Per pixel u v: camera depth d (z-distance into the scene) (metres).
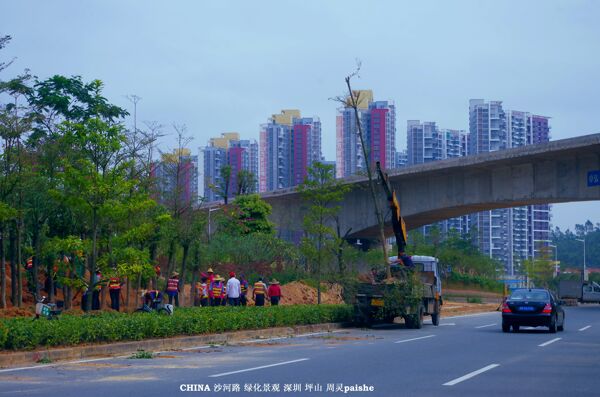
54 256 25.41
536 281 87.19
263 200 54.00
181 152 30.06
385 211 46.94
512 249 112.38
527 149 37.88
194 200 30.06
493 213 112.12
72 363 15.15
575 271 110.31
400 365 15.12
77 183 21.42
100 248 24.16
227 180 51.22
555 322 26.38
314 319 26.84
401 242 29.23
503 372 14.20
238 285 30.22
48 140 25.97
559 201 40.12
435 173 43.91
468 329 28.27
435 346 20.03
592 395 11.42
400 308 27.64
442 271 33.47
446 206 44.22
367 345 20.20
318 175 32.97
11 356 14.99
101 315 20.58
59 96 33.72
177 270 35.28
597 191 37.38
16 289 27.11
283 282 41.34
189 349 18.67
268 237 42.91
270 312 24.67
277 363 15.25
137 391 11.25
